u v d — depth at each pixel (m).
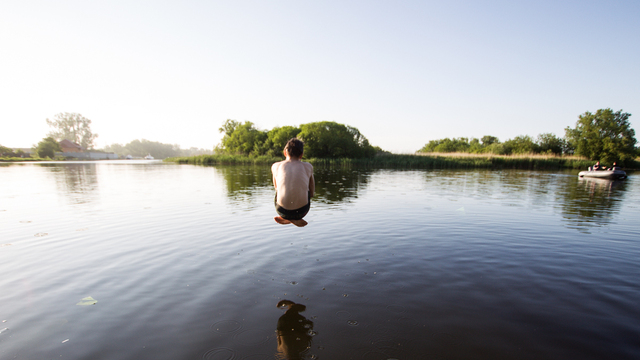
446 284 3.66
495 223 6.85
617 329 2.72
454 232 6.07
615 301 3.24
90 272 4.05
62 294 3.43
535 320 2.88
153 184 15.11
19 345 2.52
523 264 4.33
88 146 125.38
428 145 80.62
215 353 2.43
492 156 39.03
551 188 14.06
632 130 42.88
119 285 3.65
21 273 4.01
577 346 2.49
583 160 38.44
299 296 3.36
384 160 38.44
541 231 6.17
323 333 2.68
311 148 45.97
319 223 6.80
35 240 5.51
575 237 5.75
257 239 5.55
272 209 8.42
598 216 7.68
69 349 2.48
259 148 53.47
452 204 9.31
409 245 5.21
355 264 4.31
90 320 2.90
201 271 4.06
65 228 6.36
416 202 9.67
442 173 24.59
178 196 10.96
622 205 9.37
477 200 10.15
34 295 3.40
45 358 2.37
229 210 8.28
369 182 16.44
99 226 6.53
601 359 2.33
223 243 5.32
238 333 2.69
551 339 2.58
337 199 10.28
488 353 2.41
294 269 4.12
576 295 3.38
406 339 2.59
